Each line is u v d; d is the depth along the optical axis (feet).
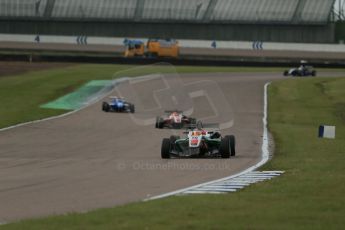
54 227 111.86
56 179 189.57
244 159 239.50
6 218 129.59
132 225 112.37
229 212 124.88
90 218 119.24
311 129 381.60
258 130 382.83
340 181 169.58
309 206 131.95
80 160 240.94
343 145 289.94
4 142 309.22
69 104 531.50
